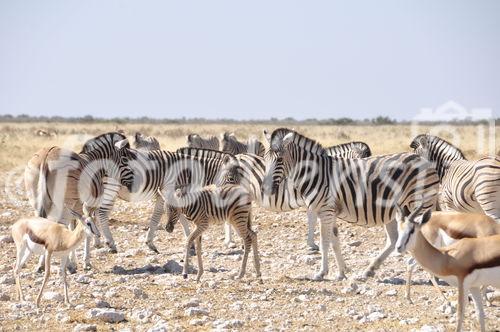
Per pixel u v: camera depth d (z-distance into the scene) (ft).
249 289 107.04
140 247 146.72
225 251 143.43
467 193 127.75
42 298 101.91
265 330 84.23
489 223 94.68
